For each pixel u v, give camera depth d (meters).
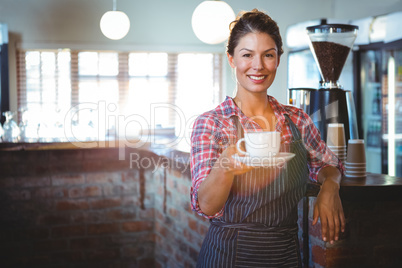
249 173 1.32
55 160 3.35
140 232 3.51
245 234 1.33
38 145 3.25
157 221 3.45
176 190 2.99
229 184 1.15
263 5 6.91
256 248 1.32
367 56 4.62
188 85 7.12
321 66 2.01
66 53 6.75
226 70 7.14
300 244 1.76
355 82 4.64
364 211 1.66
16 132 3.60
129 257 3.50
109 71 6.91
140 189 3.48
